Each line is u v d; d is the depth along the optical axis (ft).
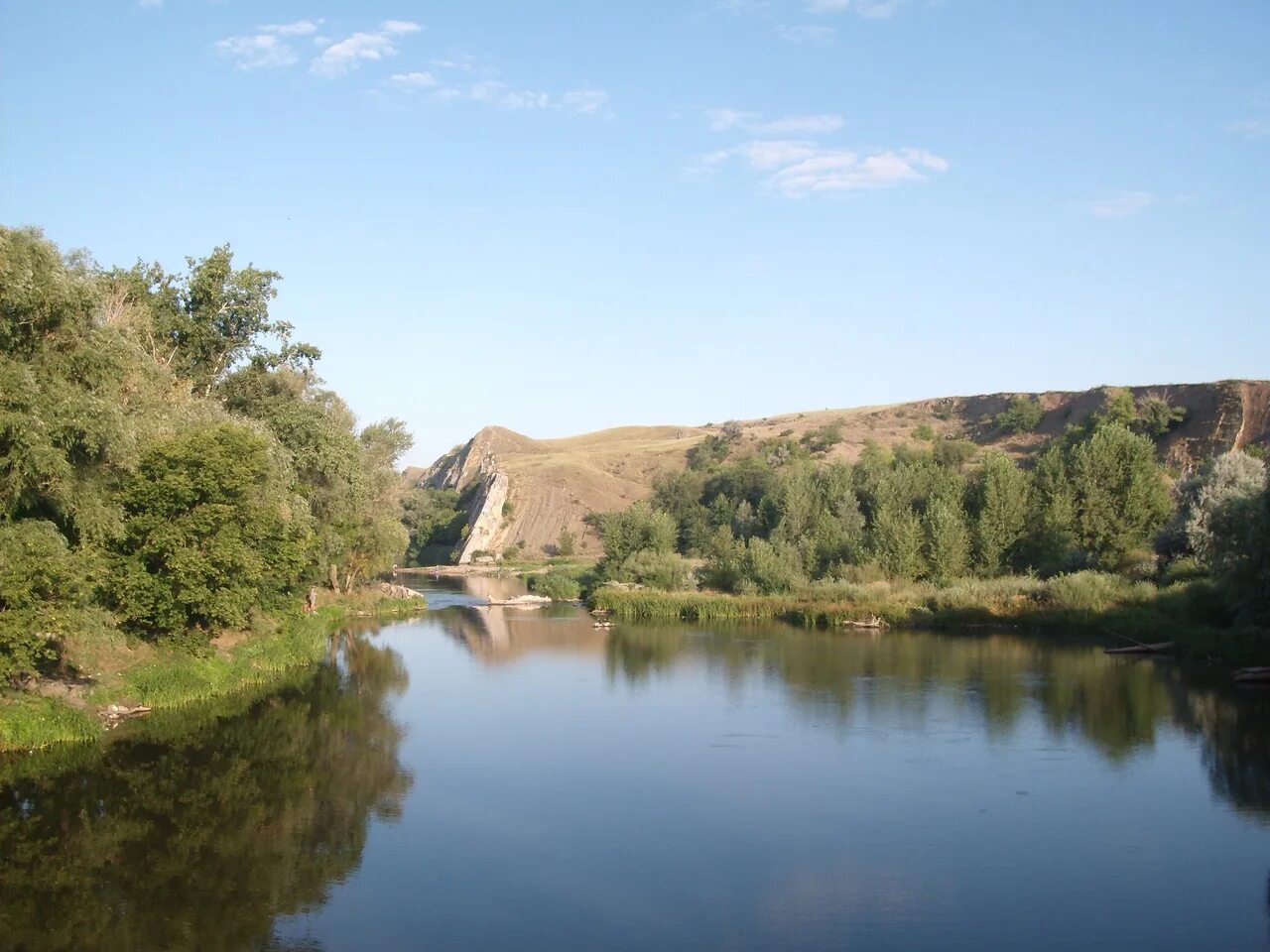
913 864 65.77
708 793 81.46
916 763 90.02
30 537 80.74
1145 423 369.09
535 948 53.42
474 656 159.12
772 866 65.57
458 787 83.56
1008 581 199.72
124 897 59.88
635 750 95.91
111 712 104.17
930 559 220.64
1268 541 134.92
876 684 127.95
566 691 127.24
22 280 80.38
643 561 251.39
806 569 233.14
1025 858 66.69
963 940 54.39
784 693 123.34
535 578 339.98
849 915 57.77
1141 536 214.69
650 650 164.25
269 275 176.96
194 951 52.75
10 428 79.00
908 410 561.43
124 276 164.25
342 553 206.39
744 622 204.13
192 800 79.15
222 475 112.47
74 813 75.36
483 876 64.03
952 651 157.89
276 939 54.39
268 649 142.61
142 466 109.29
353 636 187.83
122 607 111.34
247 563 115.34
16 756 89.92
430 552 476.54
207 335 169.99
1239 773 85.92
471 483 549.54
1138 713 109.09
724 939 54.49
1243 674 126.82
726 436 580.71
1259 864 65.46
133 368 99.09
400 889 61.77
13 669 83.25
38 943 53.57
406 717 111.34
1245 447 331.57
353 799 79.97
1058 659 147.23
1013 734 100.37
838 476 279.49
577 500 477.36
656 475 527.40
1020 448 437.17
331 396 192.44
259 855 67.46
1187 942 54.08
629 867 65.57
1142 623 165.89
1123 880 62.85
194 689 117.29
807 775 86.48
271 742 98.43
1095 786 82.33
